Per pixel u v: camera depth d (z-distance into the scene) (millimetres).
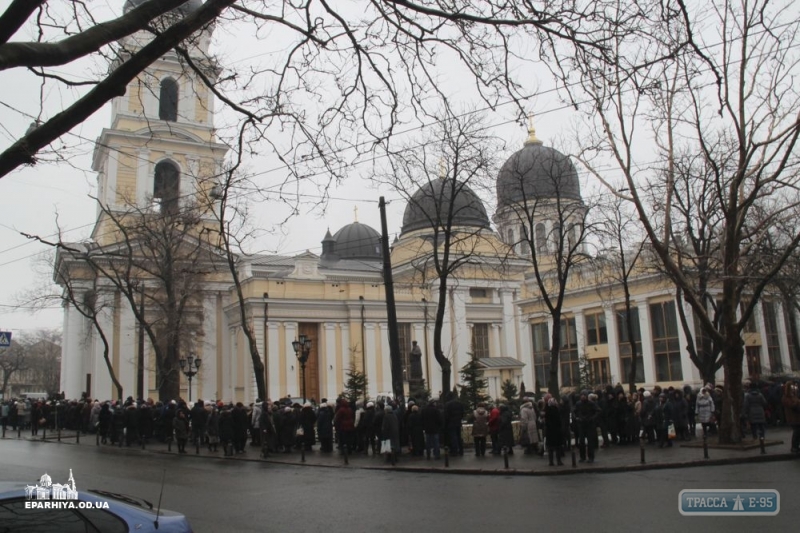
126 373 47125
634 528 9398
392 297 22172
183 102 50469
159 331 38125
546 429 16797
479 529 9742
